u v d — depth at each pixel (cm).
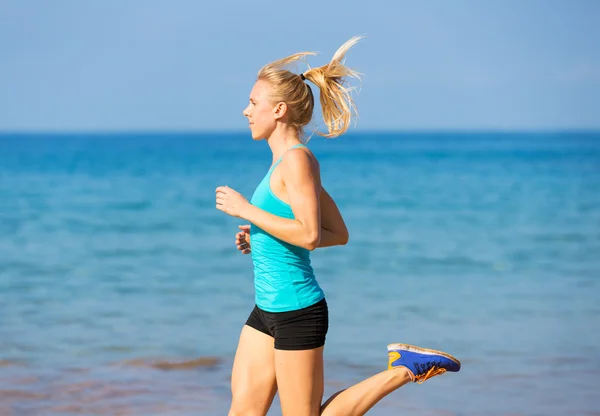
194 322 1435
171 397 979
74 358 1170
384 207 3906
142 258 2308
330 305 1599
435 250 2456
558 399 977
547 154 10775
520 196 4397
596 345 1248
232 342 1279
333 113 642
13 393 988
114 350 1221
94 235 2877
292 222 588
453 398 985
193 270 2080
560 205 3881
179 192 4853
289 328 605
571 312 1512
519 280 1911
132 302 1634
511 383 1048
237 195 609
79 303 1620
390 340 1293
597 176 5988
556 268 2100
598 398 980
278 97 622
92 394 988
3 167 7869
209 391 1006
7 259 2281
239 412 638
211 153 12300
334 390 1023
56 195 4597
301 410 613
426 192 4728
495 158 9650
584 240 2652
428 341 1286
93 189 5059
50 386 1022
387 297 1683
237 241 708
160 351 1216
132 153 12375
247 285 1847
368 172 6919
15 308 1566
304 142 643
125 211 3744
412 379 653
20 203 4109
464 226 3117
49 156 10938
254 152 12700
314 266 2148
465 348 1238
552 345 1252
